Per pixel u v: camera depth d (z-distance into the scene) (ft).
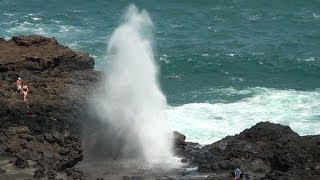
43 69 363.35
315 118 372.79
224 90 425.28
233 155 301.22
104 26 571.69
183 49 513.04
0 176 270.67
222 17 614.75
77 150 294.87
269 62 489.26
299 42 543.80
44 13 609.83
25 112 314.96
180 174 290.76
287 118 372.58
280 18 614.34
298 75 466.70
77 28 563.07
